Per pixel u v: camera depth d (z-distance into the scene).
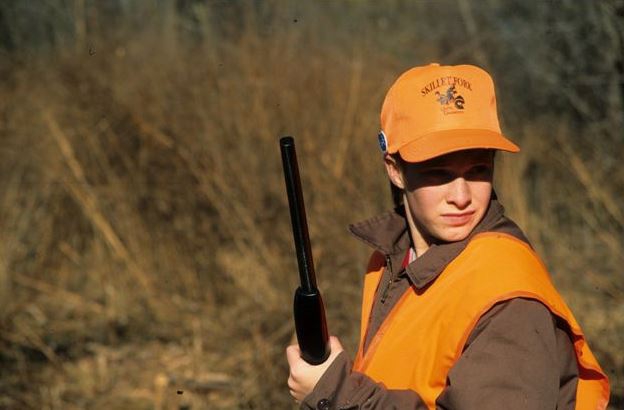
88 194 15.91
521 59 20.11
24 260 15.91
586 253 14.87
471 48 20.44
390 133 5.21
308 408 4.92
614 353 12.11
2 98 16.41
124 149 16.06
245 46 16.31
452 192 4.90
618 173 16.39
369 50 17.34
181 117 15.94
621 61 17.22
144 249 15.69
